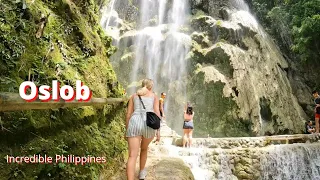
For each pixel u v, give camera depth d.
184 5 17.53
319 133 10.38
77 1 5.30
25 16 3.37
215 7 17.36
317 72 17.00
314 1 16.06
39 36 3.50
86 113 3.97
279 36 18.38
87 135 3.84
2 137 2.49
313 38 15.94
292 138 9.66
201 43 15.39
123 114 5.90
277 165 8.15
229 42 15.37
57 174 2.96
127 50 15.35
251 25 16.06
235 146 8.56
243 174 7.66
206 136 13.45
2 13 3.07
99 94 4.57
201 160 7.66
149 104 3.65
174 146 8.37
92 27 5.63
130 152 3.47
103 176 3.96
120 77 14.74
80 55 4.50
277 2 18.88
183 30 16.22
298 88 16.53
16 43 3.05
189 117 8.61
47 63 3.45
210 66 14.44
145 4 17.41
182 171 4.91
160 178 4.40
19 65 3.00
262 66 15.06
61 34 4.17
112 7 16.52
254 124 13.41
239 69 14.15
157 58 15.28
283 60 16.75
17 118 2.66
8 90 2.69
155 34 15.78
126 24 16.53
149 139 3.73
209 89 13.79
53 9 4.29
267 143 9.01
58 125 3.23
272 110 14.21
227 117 13.42
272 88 14.66
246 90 13.94
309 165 8.60
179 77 14.71
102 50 5.62
